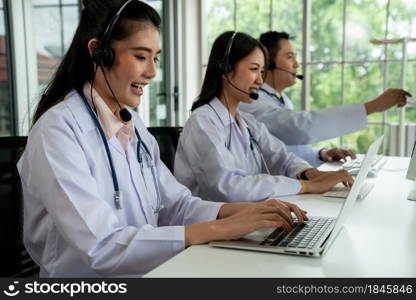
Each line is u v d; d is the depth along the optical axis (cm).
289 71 271
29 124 125
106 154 119
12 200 129
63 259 114
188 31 555
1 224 128
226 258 96
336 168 225
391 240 109
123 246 102
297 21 517
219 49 191
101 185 117
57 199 103
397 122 472
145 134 141
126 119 122
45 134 108
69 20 377
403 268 91
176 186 140
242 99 195
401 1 466
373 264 93
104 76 117
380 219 128
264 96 262
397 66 471
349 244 106
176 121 562
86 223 101
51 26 363
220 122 188
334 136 238
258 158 206
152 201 132
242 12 547
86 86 122
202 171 178
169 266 92
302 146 264
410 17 464
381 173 207
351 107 232
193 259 96
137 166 129
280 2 524
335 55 502
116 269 101
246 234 107
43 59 358
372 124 484
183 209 135
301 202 152
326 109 237
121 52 115
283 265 92
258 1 536
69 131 110
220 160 173
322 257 97
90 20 117
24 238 122
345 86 501
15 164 129
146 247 102
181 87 561
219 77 193
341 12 495
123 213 120
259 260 95
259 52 193
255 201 164
